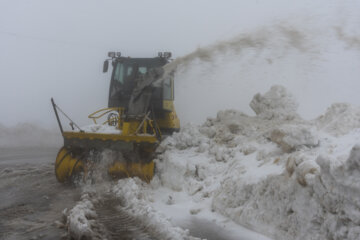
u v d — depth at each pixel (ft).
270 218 13.48
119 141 24.09
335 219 10.61
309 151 16.22
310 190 11.70
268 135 20.88
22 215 16.67
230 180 17.65
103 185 23.59
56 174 24.85
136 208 16.96
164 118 29.73
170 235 13.16
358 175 9.91
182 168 21.90
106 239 13.07
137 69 30.66
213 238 13.46
